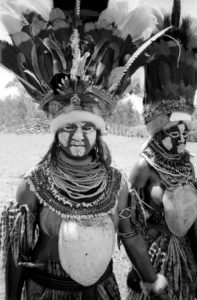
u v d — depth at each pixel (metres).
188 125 3.03
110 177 2.37
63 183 2.25
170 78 2.98
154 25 3.00
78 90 2.23
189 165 3.10
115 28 2.36
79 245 2.18
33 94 2.38
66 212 2.21
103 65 2.33
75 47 2.22
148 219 3.04
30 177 2.25
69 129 2.23
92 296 2.29
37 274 2.28
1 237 2.25
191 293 3.00
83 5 2.37
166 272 2.93
